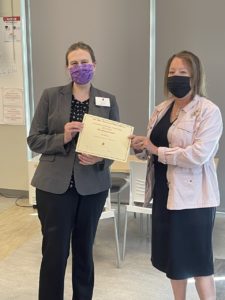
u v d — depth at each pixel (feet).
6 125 15.89
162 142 6.77
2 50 15.29
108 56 14.89
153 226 7.00
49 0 14.99
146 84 14.70
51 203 7.01
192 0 13.71
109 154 6.80
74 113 7.06
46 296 7.30
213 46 13.79
